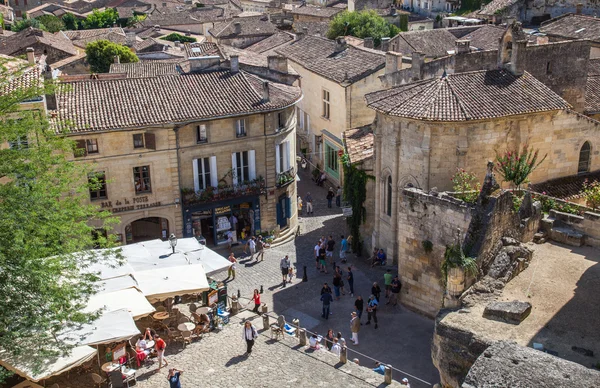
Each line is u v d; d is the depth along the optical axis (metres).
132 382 30.45
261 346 33.81
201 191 48.69
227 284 43.81
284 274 43.50
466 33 77.19
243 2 179.88
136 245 40.19
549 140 41.06
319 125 67.44
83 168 31.14
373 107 41.50
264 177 50.78
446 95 39.47
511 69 42.19
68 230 27.81
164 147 46.97
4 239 24.94
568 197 40.88
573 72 47.31
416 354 33.78
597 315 25.28
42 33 103.62
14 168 26.95
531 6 91.94
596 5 85.00
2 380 25.81
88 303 31.84
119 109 46.53
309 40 75.88
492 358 16.47
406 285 38.09
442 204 34.44
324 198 62.47
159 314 35.50
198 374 31.17
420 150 39.53
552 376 15.64
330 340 34.06
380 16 111.12
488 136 39.12
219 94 49.59
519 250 29.66
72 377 30.73
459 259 27.81
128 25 153.38
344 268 45.69
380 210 44.62
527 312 25.47
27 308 25.50
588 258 30.25
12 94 29.05
